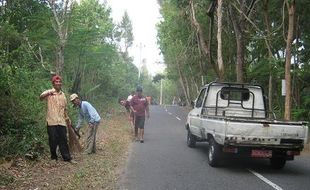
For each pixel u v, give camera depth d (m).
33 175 9.80
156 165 12.02
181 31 36.03
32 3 20.08
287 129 11.05
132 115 20.42
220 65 23.77
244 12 23.48
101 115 29.05
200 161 12.90
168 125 26.08
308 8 22.00
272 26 25.62
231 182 9.97
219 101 14.44
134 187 9.24
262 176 10.75
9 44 16.25
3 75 11.84
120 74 44.31
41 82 15.02
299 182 10.10
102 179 9.81
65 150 11.56
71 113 16.42
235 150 11.10
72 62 25.45
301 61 24.14
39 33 19.30
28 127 12.02
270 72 24.25
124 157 13.22
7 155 10.79
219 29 23.55
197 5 29.80
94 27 25.03
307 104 22.95
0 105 11.59
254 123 10.95
